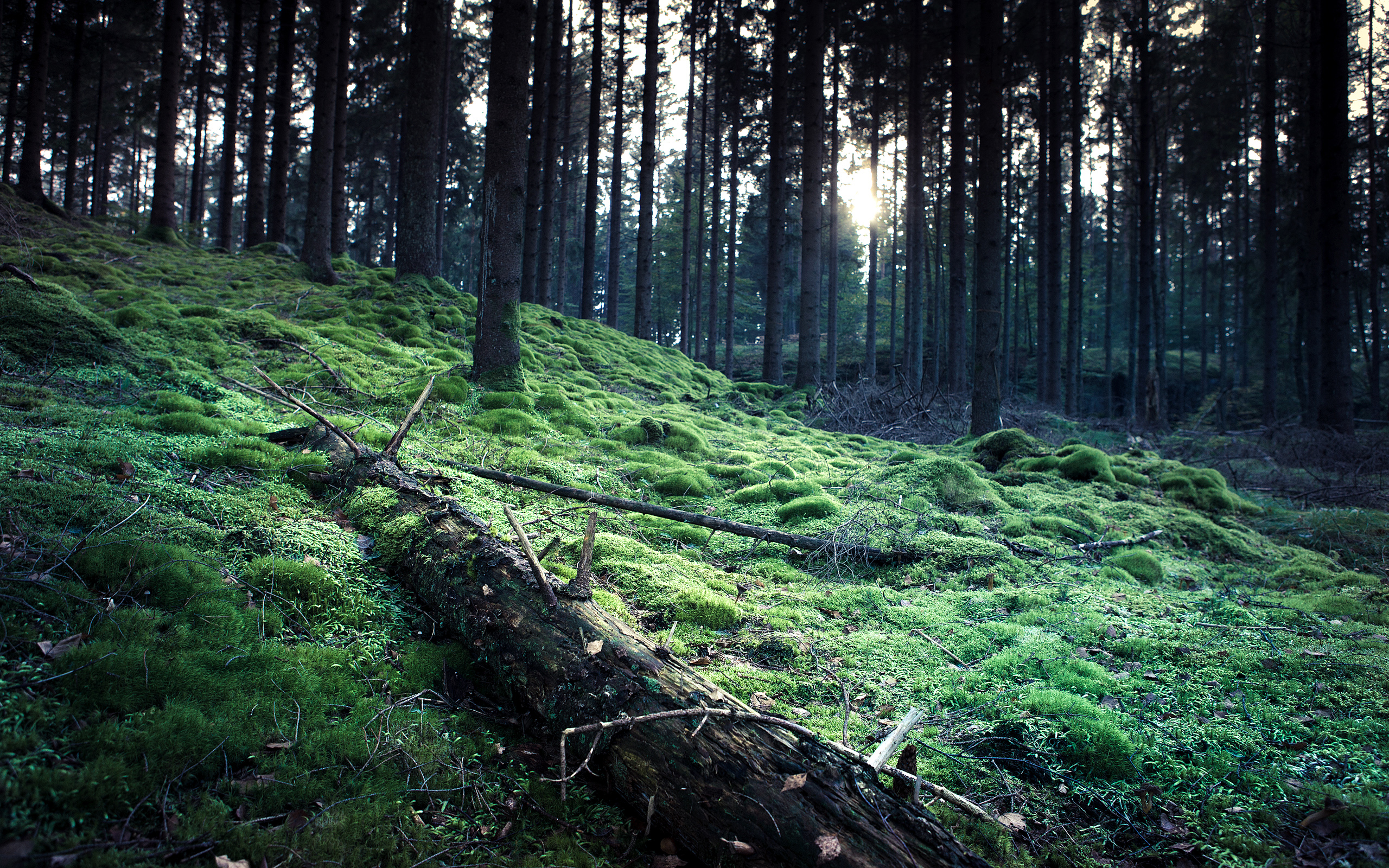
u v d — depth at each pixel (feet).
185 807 7.17
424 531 12.43
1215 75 71.82
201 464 14.34
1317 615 16.52
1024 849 8.70
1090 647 14.05
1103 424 59.67
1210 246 122.11
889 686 12.23
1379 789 9.46
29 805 6.40
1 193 41.47
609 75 90.02
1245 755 10.39
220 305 30.81
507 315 27.12
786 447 31.89
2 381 15.69
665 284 133.49
